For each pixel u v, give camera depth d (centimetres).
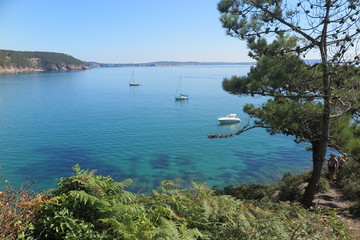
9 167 2895
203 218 517
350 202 1150
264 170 2783
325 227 517
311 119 1226
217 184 2358
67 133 4862
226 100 10894
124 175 2636
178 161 3156
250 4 1230
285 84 1160
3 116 6712
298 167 2877
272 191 1416
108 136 4650
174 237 408
